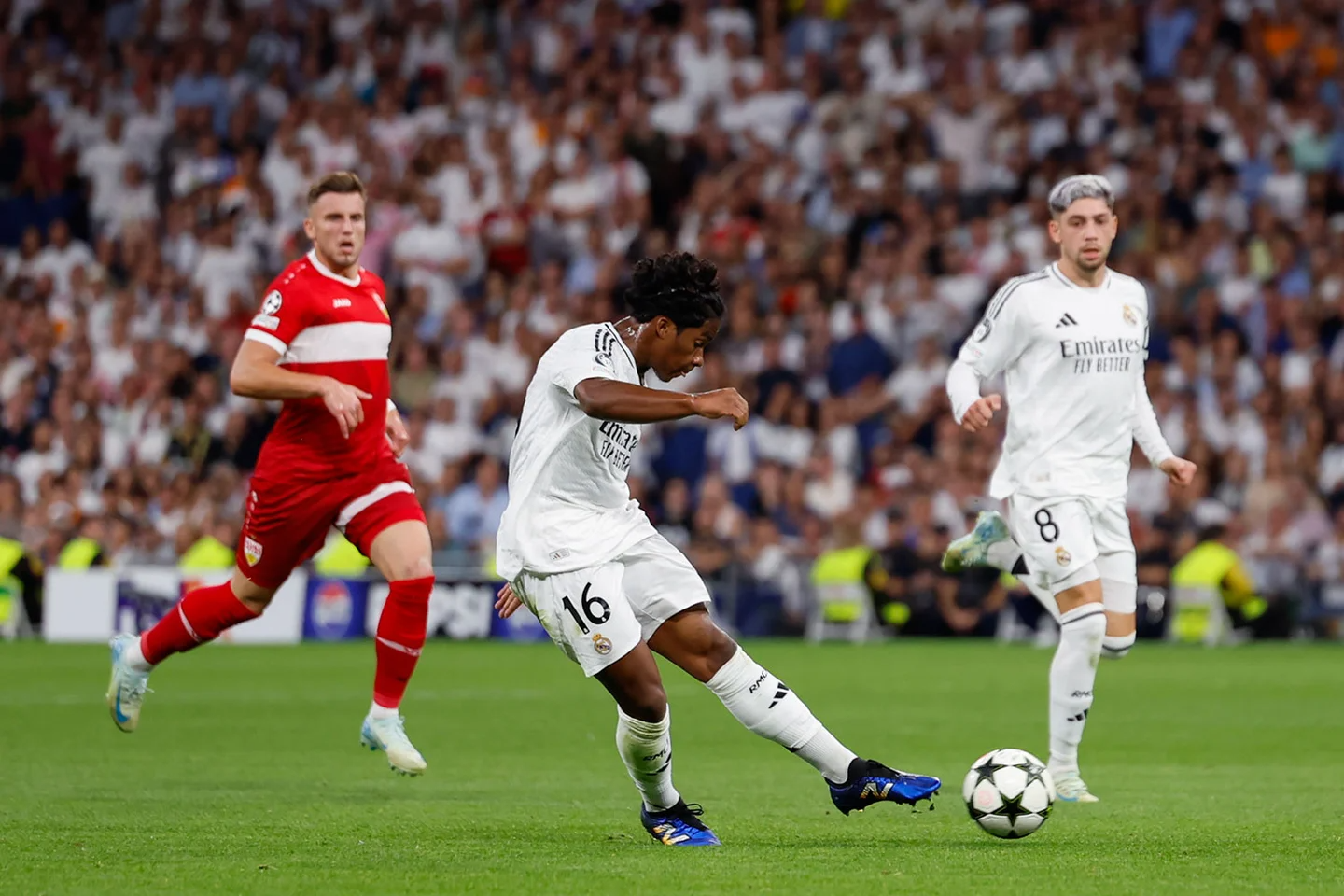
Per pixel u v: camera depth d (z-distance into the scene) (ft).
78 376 285.84
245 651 215.10
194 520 249.75
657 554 71.05
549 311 274.77
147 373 281.74
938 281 268.21
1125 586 95.14
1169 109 284.00
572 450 69.51
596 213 290.35
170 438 269.03
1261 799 88.17
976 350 96.89
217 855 67.41
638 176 291.79
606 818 80.23
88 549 241.96
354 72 326.24
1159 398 244.83
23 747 114.42
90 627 236.84
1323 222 267.59
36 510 258.98
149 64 327.67
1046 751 111.45
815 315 263.90
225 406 276.62
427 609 92.79
